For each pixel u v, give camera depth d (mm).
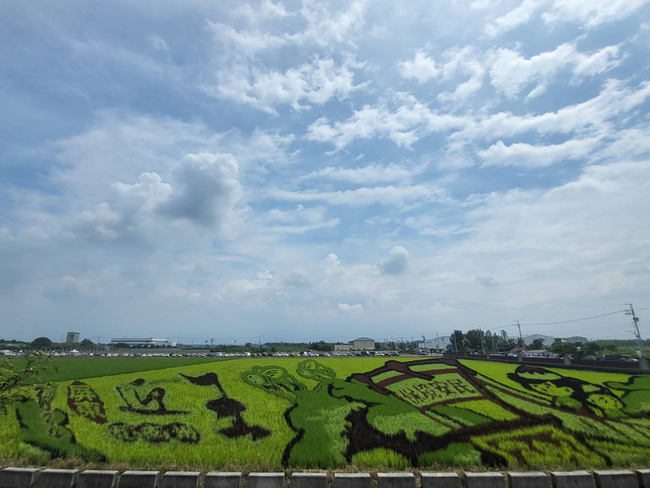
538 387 39250
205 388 37031
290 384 39312
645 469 21984
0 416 27156
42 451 23781
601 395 36594
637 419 31312
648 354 97188
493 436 27938
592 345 115750
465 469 23219
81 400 32312
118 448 24656
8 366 26109
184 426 28500
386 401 34938
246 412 31516
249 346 144000
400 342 192875
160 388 36406
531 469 23391
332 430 28438
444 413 32219
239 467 22438
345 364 48312
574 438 27797
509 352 131875
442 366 47656
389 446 26125
